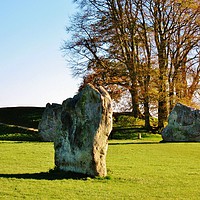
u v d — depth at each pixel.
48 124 39.59
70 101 17.39
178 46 52.16
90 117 16.44
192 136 38.28
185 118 38.69
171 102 50.91
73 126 16.98
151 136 48.81
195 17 51.25
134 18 52.28
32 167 19.61
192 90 52.06
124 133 50.69
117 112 58.16
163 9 51.53
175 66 52.06
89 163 16.30
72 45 52.78
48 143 34.81
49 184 14.80
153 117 58.50
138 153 26.94
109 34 52.25
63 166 17.28
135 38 52.84
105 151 16.52
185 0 50.00
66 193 13.53
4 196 12.84
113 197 13.23
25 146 30.70
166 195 13.75
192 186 15.39
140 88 50.62
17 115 58.84
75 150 16.67
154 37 52.75
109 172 17.89
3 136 44.59
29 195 13.13
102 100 16.34
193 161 23.17
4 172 17.73
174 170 19.44
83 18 52.88
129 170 19.03
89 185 14.86
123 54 52.75
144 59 52.25
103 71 52.12
